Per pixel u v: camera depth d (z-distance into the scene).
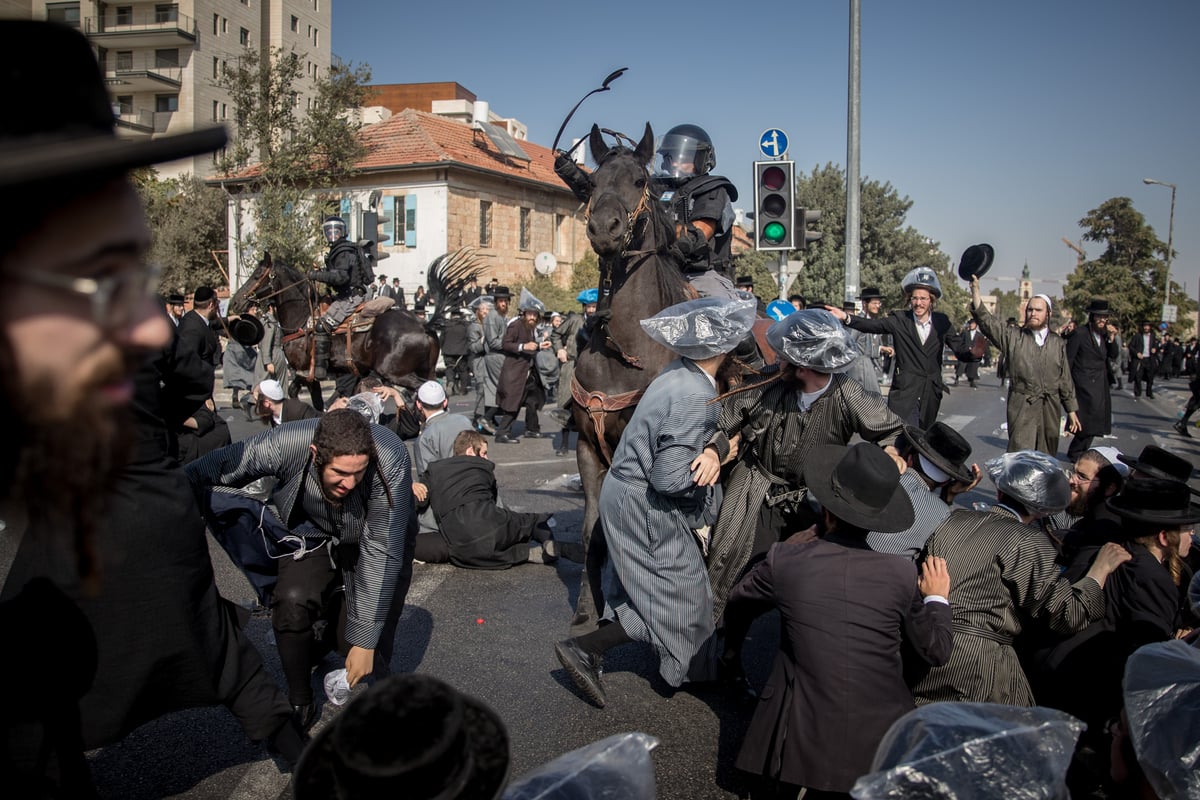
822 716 2.98
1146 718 2.14
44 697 2.36
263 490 6.29
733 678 4.26
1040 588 3.36
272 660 4.66
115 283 0.89
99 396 0.89
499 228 36.12
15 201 0.83
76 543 0.96
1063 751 1.83
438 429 7.01
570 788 1.57
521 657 4.77
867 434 4.32
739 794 3.46
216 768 3.56
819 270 39.28
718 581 4.45
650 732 3.97
